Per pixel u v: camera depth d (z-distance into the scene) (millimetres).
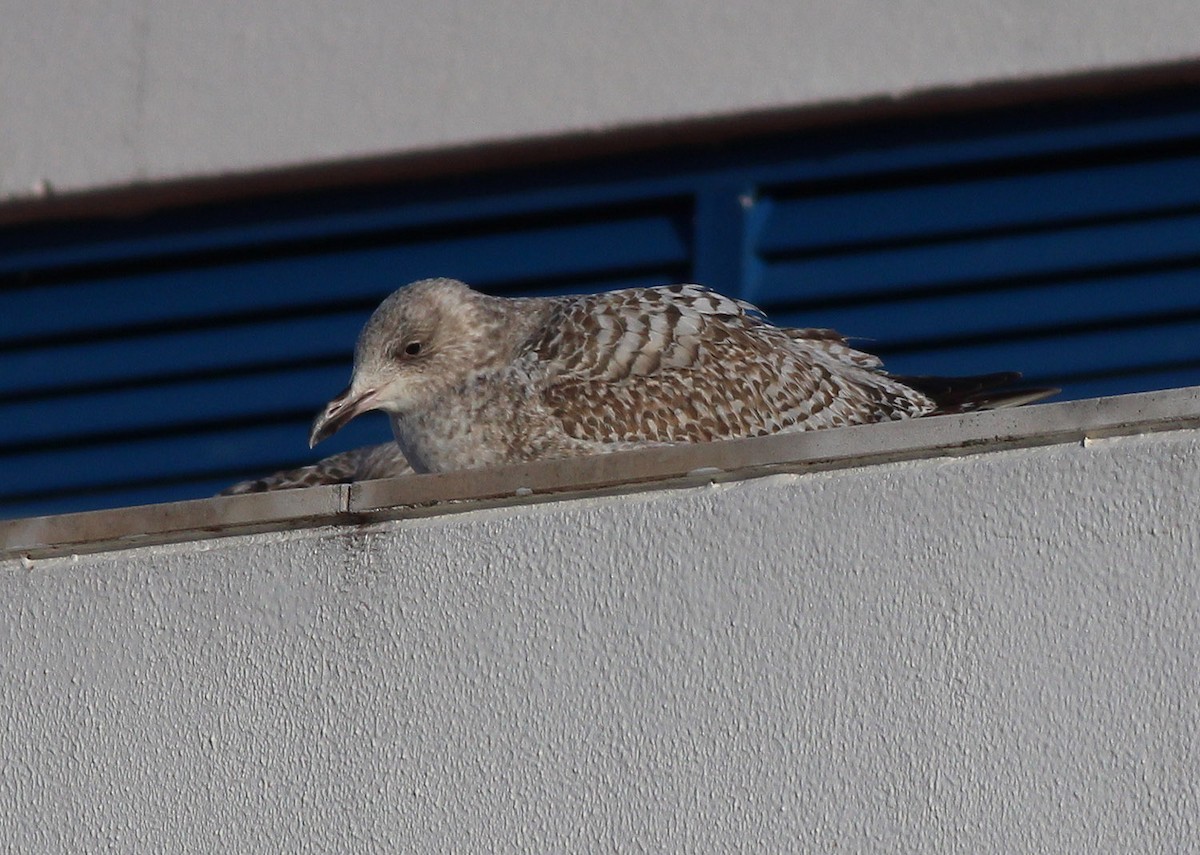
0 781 6992
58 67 15094
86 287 15211
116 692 6945
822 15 14055
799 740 6137
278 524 6906
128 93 14984
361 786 6590
